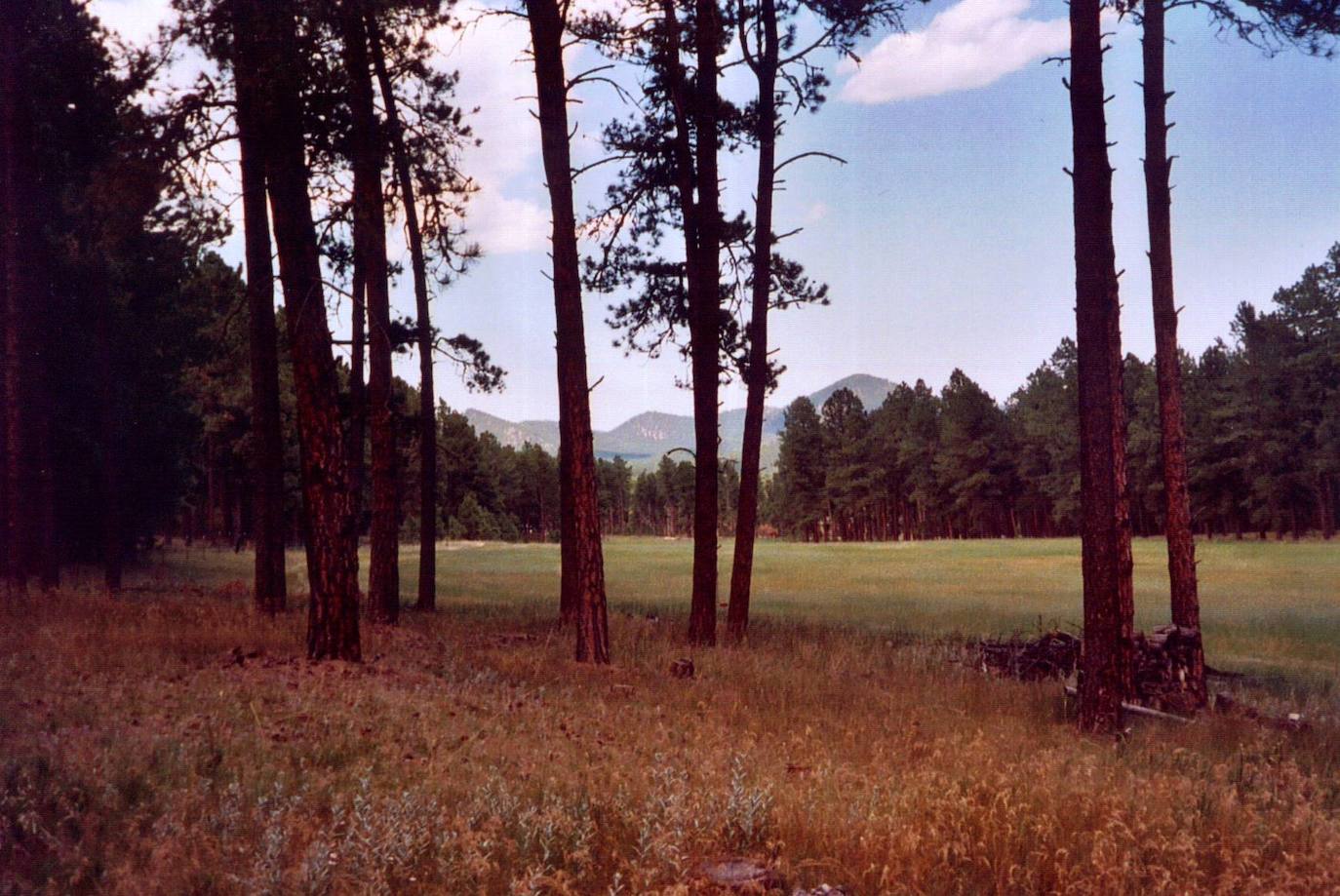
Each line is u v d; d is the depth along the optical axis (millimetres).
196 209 13758
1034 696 12977
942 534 111625
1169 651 12852
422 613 21641
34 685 8539
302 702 8742
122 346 31359
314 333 11922
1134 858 5672
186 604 17688
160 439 35406
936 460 105812
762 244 19000
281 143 12141
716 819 5977
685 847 5594
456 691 10367
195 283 34906
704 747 8336
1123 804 6660
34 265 18391
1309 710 12609
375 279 18641
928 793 6746
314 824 5648
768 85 18953
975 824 6160
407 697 9586
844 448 115625
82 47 18891
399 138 15750
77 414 30344
